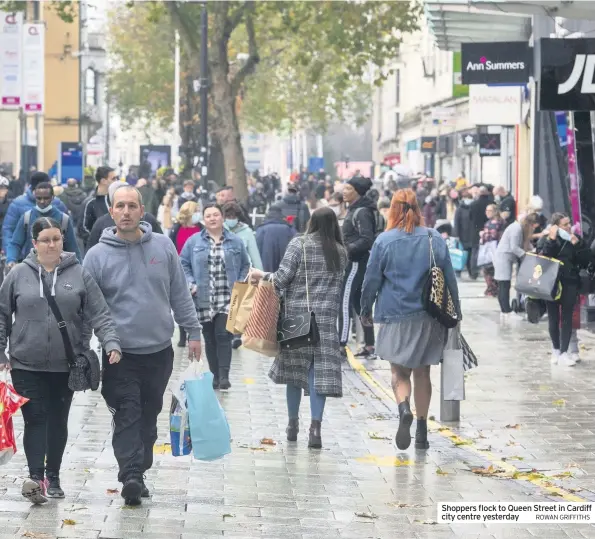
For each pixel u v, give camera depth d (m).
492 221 61.16
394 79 199.50
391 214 25.31
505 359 40.03
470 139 104.94
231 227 36.38
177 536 18.03
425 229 25.17
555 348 38.72
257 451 25.45
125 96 181.50
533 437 27.38
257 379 35.59
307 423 28.95
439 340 25.23
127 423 19.97
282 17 99.88
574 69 36.53
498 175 113.38
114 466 23.16
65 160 113.38
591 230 48.12
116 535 17.91
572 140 48.41
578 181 48.22
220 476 22.80
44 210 32.50
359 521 19.50
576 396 32.91
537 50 36.84
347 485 22.30
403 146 188.62
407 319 24.97
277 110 169.12
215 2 100.69
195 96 134.50
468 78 49.09
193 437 20.39
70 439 25.83
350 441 26.86
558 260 37.84
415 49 158.00
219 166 129.75
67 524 18.42
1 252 51.69
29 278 19.78
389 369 37.84
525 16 50.38
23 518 18.77
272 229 42.44
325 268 25.66
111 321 19.91
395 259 24.94
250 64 102.44
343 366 38.38
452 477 23.16
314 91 162.12
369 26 97.25
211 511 19.86
